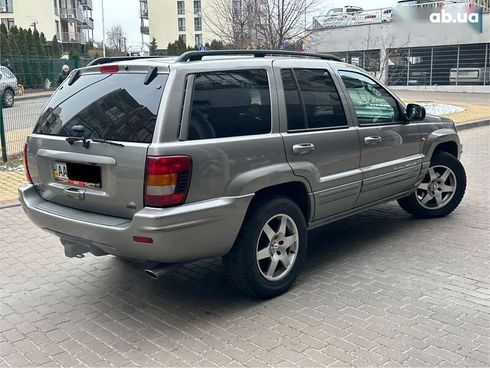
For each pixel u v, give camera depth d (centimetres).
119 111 391
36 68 2055
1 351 366
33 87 2044
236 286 426
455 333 372
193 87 385
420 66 3188
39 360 354
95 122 402
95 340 379
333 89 495
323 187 467
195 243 379
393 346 357
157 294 454
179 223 364
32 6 5922
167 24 8725
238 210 396
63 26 6756
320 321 395
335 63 512
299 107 454
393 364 336
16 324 405
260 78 432
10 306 437
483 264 498
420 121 598
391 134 545
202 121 385
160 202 361
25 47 3497
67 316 418
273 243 434
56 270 515
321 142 464
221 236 392
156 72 390
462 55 3042
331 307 416
